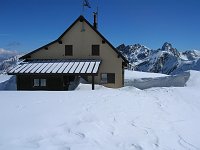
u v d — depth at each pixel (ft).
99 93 52.49
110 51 94.17
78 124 26.50
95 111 33.12
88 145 21.15
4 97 44.27
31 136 22.17
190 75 83.82
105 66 94.38
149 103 43.70
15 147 19.57
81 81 89.81
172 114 37.01
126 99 45.34
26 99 41.50
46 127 24.82
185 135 26.99
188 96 54.75
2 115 29.04
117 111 34.55
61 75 79.77
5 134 22.33
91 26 93.97
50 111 31.65
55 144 20.83
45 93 52.24
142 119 31.83
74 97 44.86
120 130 26.48
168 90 60.95
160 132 27.07
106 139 23.39
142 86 99.45
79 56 95.35
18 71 81.71
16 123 25.79
